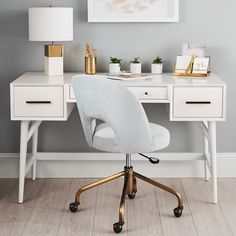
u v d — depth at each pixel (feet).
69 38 15.92
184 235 13.98
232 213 15.06
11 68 16.94
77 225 14.44
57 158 16.92
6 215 14.96
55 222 14.58
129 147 14.19
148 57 16.85
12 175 17.39
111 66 16.43
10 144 17.33
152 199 15.80
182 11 16.66
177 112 15.16
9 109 17.13
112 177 15.31
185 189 16.48
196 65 16.10
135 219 14.71
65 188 16.57
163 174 17.31
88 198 15.87
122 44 16.79
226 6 16.63
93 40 16.78
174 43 16.79
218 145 17.28
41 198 15.92
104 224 14.48
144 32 16.75
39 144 17.30
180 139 17.21
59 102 15.20
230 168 17.30
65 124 17.21
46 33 15.67
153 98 15.15
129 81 15.43
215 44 16.79
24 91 15.16
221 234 14.03
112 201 15.69
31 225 14.44
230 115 17.13
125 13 16.57
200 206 15.43
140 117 13.89
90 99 14.12
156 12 16.56
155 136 14.42
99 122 17.12
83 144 17.29
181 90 15.07
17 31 16.78
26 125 15.43
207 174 17.04
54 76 16.11
